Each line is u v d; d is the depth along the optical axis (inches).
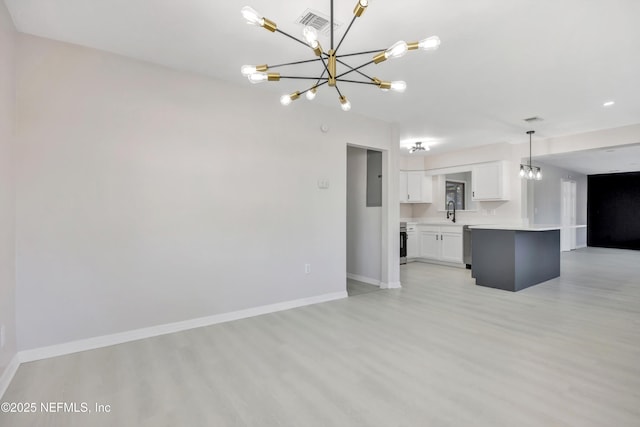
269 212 138.6
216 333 114.7
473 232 192.7
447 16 84.5
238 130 130.5
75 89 100.0
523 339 108.3
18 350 91.4
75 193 99.7
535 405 71.6
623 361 92.2
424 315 134.3
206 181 123.0
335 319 129.6
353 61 110.1
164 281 114.6
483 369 88.1
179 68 117.0
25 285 92.7
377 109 161.2
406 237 270.2
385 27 89.7
